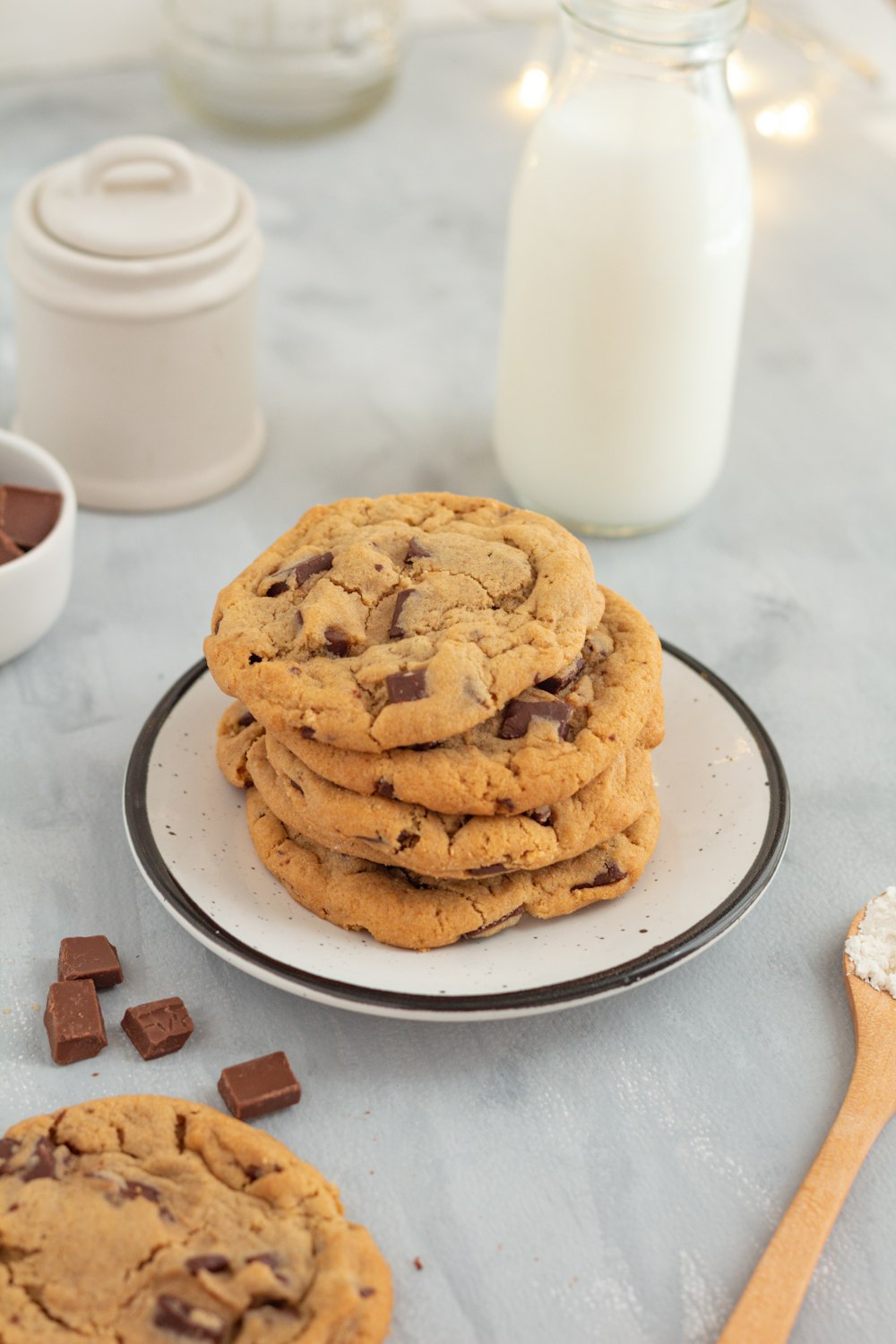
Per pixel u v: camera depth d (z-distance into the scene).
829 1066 0.59
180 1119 0.56
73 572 0.73
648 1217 0.56
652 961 0.58
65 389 0.72
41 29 1.05
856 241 0.93
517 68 1.09
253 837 0.61
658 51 0.67
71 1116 0.56
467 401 0.82
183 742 0.63
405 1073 0.58
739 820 0.62
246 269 0.73
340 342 0.84
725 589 0.74
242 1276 0.52
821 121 1.04
